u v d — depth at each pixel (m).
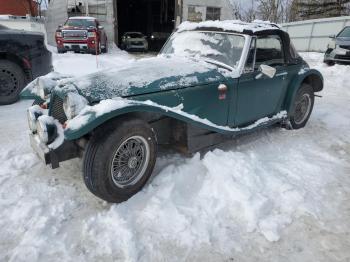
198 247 2.34
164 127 3.36
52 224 2.52
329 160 3.84
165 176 3.14
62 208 2.72
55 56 12.16
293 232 2.54
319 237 2.50
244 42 3.67
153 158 3.00
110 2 21.12
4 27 6.55
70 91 2.70
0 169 3.32
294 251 2.35
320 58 15.17
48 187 3.03
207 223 2.56
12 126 4.64
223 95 3.45
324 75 10.92
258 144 4.20
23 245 2.27
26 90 3.62
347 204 2.93
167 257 2.24
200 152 3.72
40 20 15.86
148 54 19.17
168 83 3.05
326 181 3.30
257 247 2.37
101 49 15.84
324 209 2.83
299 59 4.71
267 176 3.21
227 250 2.33
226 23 3.96
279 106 4.51
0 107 5.62
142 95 2.87
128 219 2.57
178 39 4.29
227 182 3.00
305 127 5.08
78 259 2.19
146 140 2.88
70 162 3.52
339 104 6.79
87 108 2.54
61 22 20.80
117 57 14.05
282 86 4.38
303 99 4.89
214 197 2.88
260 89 3.95
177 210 2.67
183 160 3.55
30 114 3.01
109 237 2.39
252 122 4.09
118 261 2.19
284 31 4.25
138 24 32.50
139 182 2.93
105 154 2.57
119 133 2.62
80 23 14.99
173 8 27.44
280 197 2.93
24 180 3.14
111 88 2.81
